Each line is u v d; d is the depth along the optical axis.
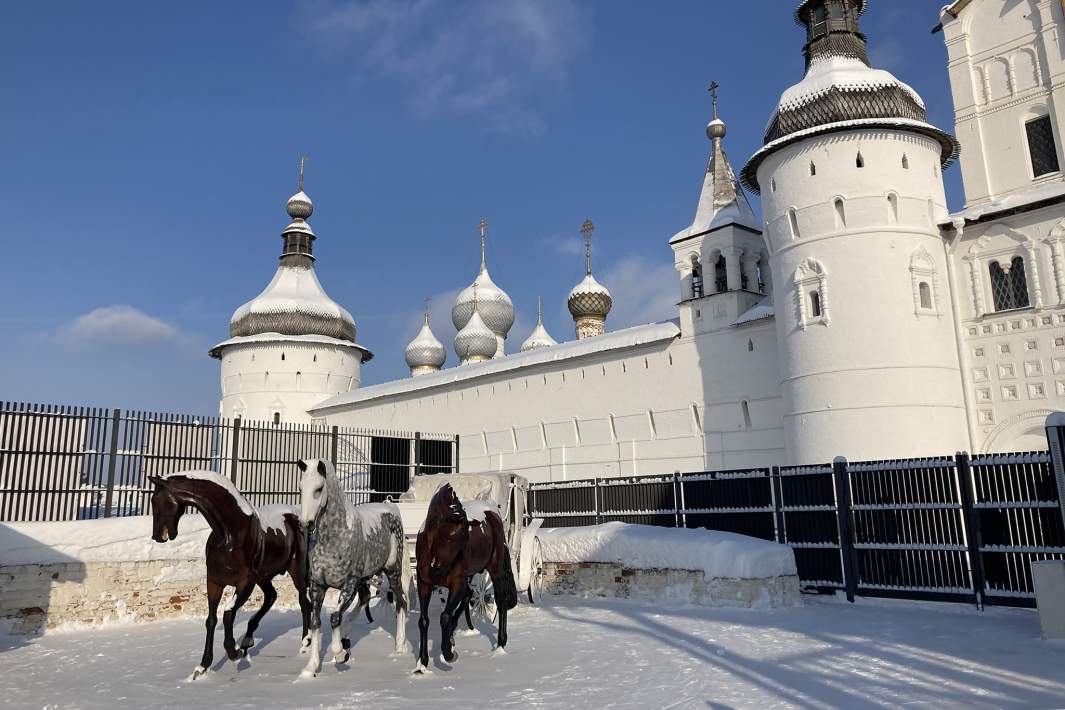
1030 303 17.30
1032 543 9.95
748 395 21.80
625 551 12.34
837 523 12.02
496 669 7.13
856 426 17.47
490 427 29.64
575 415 26.69
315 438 17.75
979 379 17.91
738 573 10.89
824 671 6.77
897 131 18.55
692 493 14.30
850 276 18.06
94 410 12.86
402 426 33.47
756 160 20.44
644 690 6.19
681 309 24.06
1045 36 19.64
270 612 11.98
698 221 24.66
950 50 21.59
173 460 14.05
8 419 11.84
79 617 10.49
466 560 7.53
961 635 8.42
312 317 38.47
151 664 7.71
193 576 11.77
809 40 20.98
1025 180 19.72
